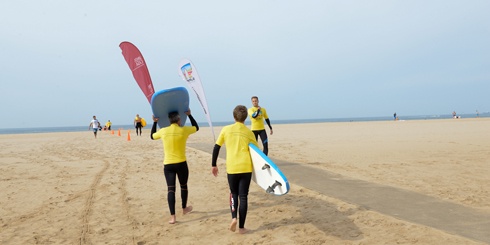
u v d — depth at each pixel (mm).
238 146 4395
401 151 11695
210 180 7633
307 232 4230
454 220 4453
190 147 14250
